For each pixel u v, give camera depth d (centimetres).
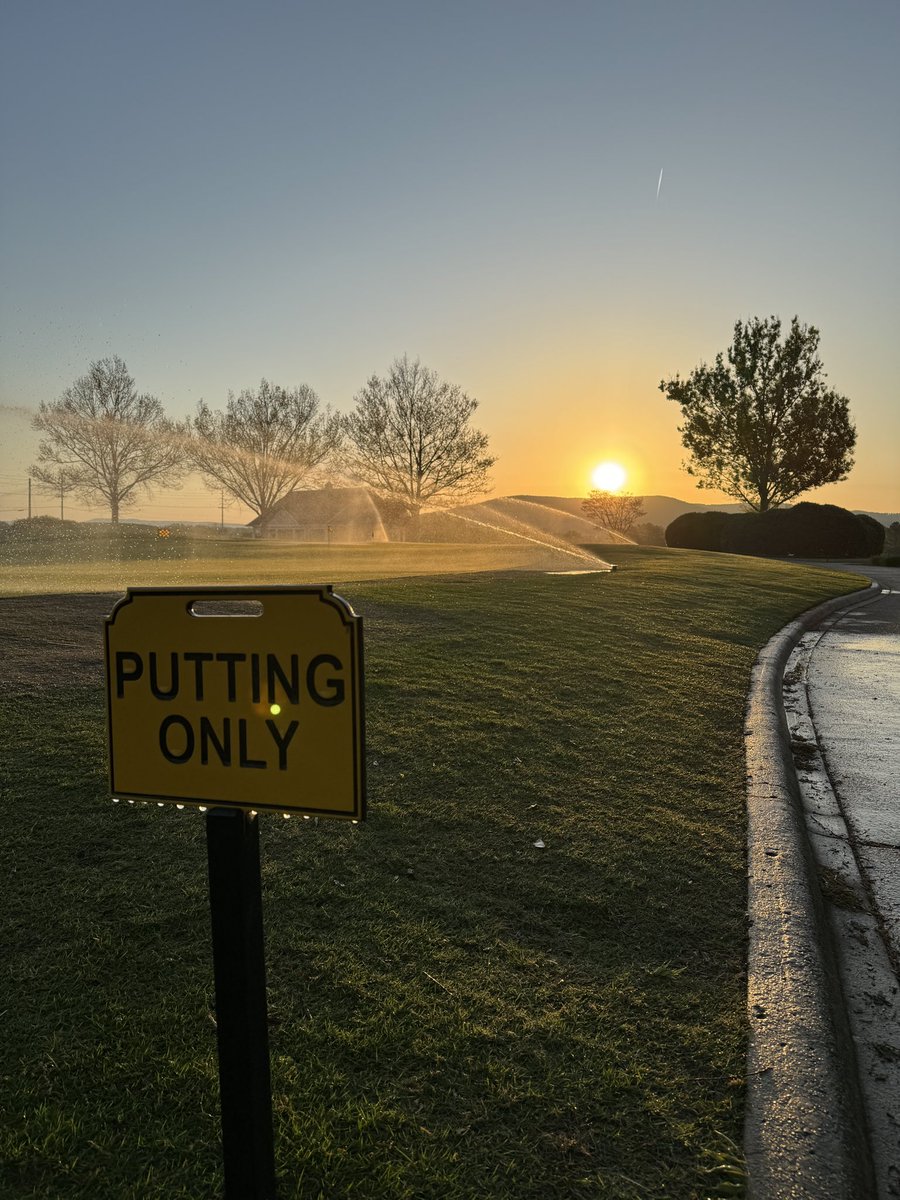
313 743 133
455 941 264
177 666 141
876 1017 260
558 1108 194
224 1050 145
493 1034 218
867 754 555
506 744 461
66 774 381
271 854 320
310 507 5581
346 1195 168
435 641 718
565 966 253
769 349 4000
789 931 276
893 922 326
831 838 412
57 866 302
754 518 3472
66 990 233
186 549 2920
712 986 245
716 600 1160
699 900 298
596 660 689
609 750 465
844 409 3991
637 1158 180
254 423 4728
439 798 381
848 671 830
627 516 6303
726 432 4106
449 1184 172
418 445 4725
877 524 3472
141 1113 190
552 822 361
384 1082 200
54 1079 199
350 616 129
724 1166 178
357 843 332
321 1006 228
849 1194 173
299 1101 193
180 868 303
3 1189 168
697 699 592
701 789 414
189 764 141
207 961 248
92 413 3800
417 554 2484
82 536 3703
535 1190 171
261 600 134
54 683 525
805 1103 196
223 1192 166
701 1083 203
